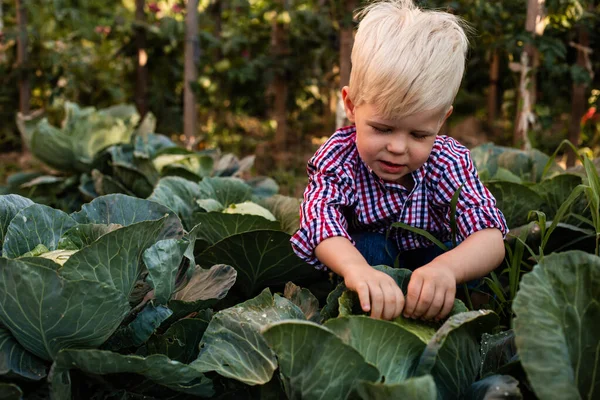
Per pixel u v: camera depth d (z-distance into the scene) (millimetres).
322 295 2537
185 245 1785
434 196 1976
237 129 7238
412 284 1618
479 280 2176
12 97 6617
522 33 4496
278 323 1397
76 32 6637
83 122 4230
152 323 1712
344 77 4781
